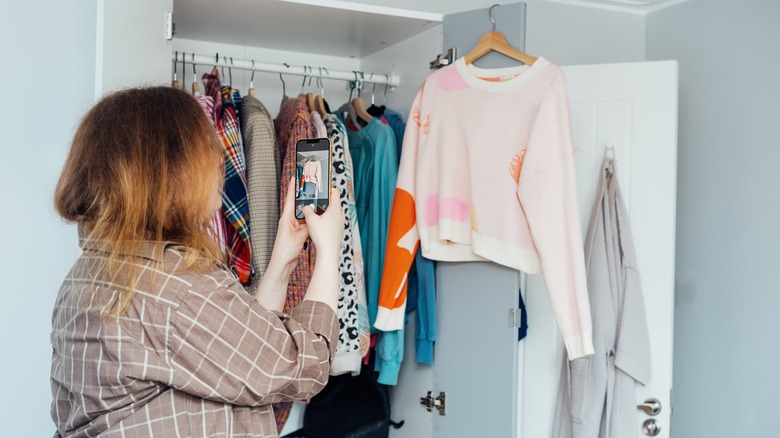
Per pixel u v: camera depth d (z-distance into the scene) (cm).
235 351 102
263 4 216
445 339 220
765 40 252
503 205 199
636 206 244
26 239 194
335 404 246
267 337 105
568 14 304
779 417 239
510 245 198
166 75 189
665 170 242
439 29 227
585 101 250
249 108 218
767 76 250
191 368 100
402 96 251
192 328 100
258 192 211
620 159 246
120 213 101
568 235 191
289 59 281
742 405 253
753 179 253
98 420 101
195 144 106
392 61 259
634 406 232
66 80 197
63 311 108
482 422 208
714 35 275
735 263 258
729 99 266
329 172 133
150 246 102
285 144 232
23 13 192
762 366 246
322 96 246
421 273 224
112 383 99
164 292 100
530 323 250
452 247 212
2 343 192
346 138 229
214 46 270
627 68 247
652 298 241
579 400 230
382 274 228
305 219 130
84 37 199
